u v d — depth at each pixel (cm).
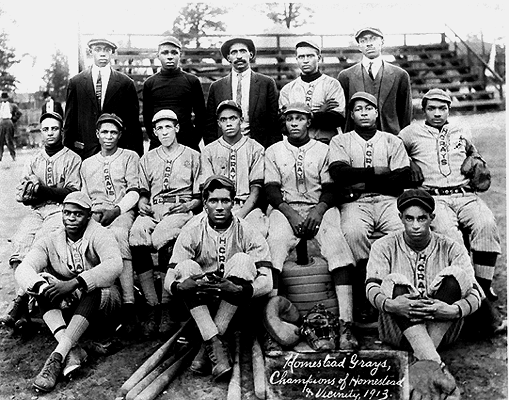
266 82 467
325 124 459
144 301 429
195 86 474
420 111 627
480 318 380
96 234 379
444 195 415
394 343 357
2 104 582
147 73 593
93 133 470
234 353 362
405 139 429
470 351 366
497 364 351
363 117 409
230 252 373
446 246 358
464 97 629
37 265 372
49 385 343
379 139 411
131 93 477
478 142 566
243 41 461
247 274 351
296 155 415
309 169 412
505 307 404
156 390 332
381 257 360
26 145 591
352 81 479
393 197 407
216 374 339
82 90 469
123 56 579
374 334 379
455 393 322
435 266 357
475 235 403
